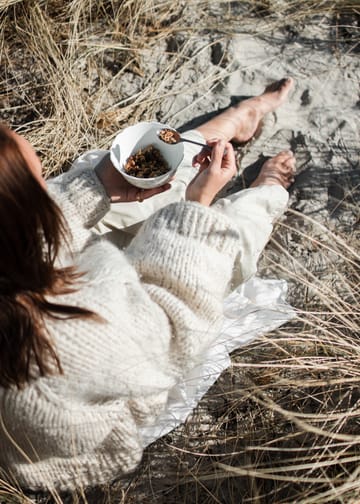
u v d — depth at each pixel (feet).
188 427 5.92
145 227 4.75
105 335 3.94
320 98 7.70
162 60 8.12
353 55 7.98
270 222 6.31
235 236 4.63
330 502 5.11
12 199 3.47
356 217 6.97
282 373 6.00
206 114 7.73
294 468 4.85
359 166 7.26
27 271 3.65
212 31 8.23
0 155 3.47
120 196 5.74
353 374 5.55
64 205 5.37
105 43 8.18
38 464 4.89
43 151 7.49
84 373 3.93
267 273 6.72
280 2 8.29
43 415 4.07
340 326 5.70
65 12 8.25
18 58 8.08
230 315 6.08
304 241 6.84
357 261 6.64
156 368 4.39
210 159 5.87
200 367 5.64
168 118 7.73
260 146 7.49
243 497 5.52
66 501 5.67
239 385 6.09
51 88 7.78
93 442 4.45
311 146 7.39
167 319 4.34
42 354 3.83
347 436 4.91
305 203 7.08
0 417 4.24
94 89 7.93
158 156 6.14
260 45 8.11
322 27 8.18
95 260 4.34
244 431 5.84
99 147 7.46
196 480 5.42
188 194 5.54
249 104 7.43
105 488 5.68
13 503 5.19
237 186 7.30
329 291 5.82
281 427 5.82
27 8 8.14
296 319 6.24
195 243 4.50
